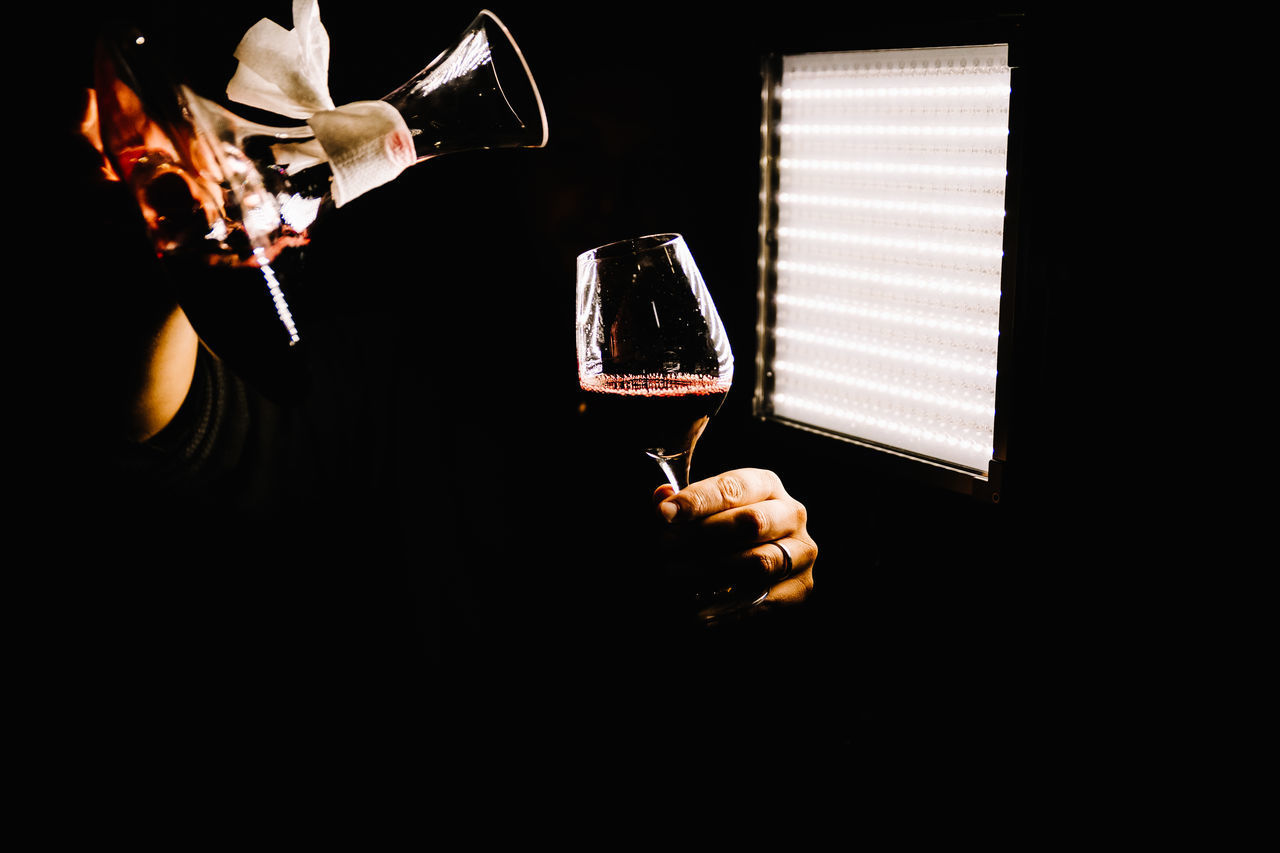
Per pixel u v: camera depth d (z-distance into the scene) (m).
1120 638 1.02
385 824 1.13
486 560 1.42
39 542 1.10
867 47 1.11
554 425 1.63
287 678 1.25
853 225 1.22
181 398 0.98
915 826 1.03
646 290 0.84
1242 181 0.85
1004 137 0.99
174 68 0.66
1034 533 1.05
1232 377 0.89
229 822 1.12
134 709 1.17
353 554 1.33
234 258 0.67
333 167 0.68
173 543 1.17
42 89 0.81
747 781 1.12
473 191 1.66
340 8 1.68
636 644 1.32
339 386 1.41
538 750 1.21
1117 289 0.94
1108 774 1.04
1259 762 0.93
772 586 0.99
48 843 1.07
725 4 1.37
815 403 1.35
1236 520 0.91
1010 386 1.01
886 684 1.23
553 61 1.50
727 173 1.45
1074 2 0.89
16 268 0.81
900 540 1.30
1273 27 0.80
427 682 1.29
